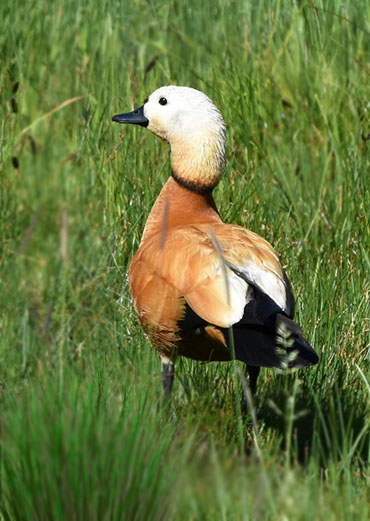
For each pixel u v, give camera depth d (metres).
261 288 8.97
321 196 13.80
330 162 14.70
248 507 7.32
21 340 10.05
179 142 10.57
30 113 13.41
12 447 7.52
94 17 16.17
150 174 12.98
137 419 7.95
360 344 10.91
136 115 10.93
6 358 9.91
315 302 11.07
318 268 11.59
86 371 9.30
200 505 7.40
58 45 14.92
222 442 8.18
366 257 11.49
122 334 10.53
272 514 7.30
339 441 9.35
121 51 16.19
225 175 13.48
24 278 10.27
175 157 10.63
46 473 7.18
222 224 9.93
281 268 9.52
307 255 12.18
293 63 16.41
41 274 10.32
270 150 14.84
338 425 9.52
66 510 7.12
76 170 11.82
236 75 15.76
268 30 17.34
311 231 13.09
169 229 9.91
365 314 11.30
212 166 10.52
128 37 16.33
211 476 7.34
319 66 15.91
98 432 7.32
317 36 16.80
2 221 10.82
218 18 18.06
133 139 13.66
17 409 8.27
